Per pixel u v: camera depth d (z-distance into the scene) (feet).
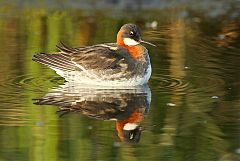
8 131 40.96
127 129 41.63
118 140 39.81
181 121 42.88
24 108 44.98
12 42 60.59
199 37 63.52
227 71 53.11
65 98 47.26
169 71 53.47
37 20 68.03
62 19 68.69
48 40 61.52
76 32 64.28
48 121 42.73
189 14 71.77
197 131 41.22
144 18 70.08
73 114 44.19
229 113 44.19
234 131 41.09
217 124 42.32
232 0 75.97
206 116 43.75
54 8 72.38
